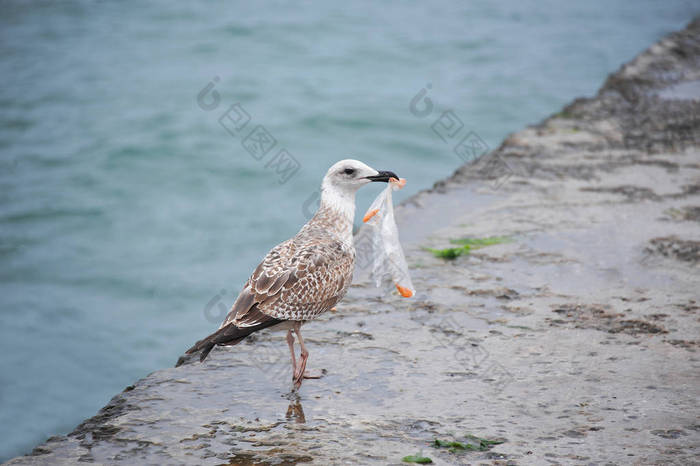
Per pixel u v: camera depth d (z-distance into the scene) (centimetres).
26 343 1274
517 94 2541
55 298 1418
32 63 2939
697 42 1917
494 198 1003
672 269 771
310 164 1984
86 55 3031
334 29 3375
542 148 1202
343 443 489
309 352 624
